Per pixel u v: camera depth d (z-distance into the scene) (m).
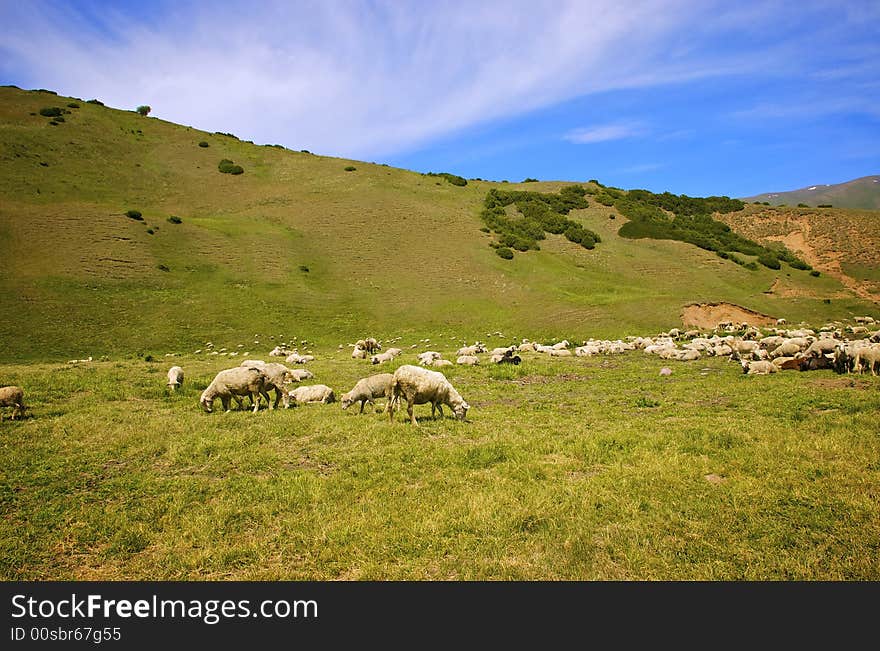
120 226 55.59
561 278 61.97
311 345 40.94
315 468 9.45
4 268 43.78
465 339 43.34
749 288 61.84
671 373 21.67
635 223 82.38
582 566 5.87
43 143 76.88
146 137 92.50
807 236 81.62
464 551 6.21
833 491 7.40
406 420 13.02
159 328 40.09
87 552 6.57
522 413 14.04
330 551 6.30
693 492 7.62
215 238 59.38
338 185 85.31
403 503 7.55
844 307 54.81
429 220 74.75
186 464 9.75
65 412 14.44
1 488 8.51
